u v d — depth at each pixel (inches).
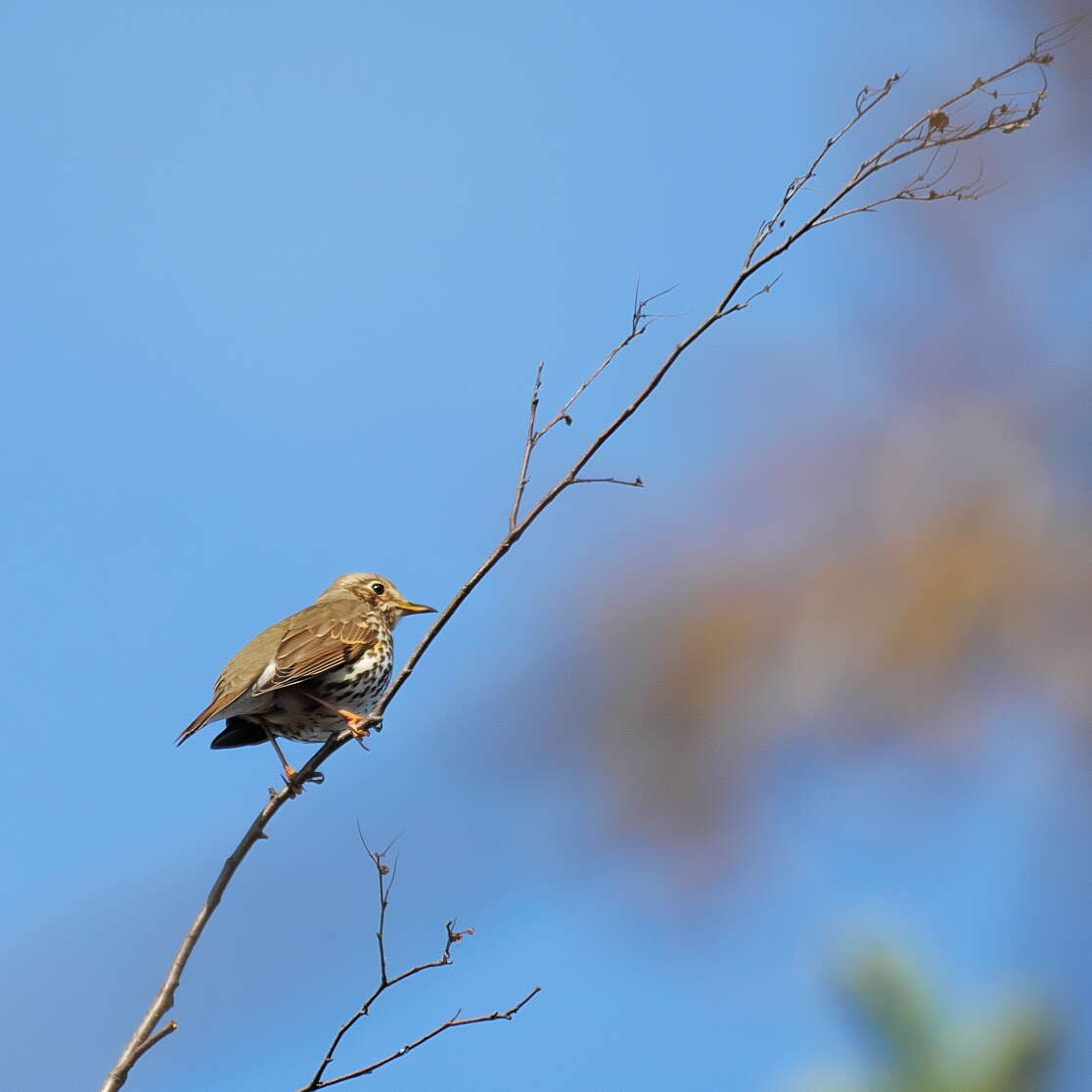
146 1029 300.0
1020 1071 150.2
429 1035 370.9
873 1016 171.5
